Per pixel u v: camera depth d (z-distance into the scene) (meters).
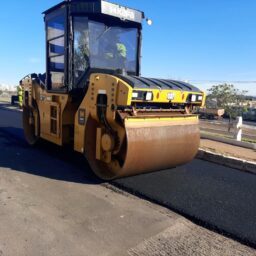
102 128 4.70
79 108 4.98
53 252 2.83
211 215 3.76
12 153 6.40
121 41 5.83
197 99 5.23
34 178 4.85
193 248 3.03
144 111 4.64
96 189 4.48
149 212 3.79
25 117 7.35
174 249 2.99
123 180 4.89
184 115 5.16
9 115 14.11
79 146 4.98
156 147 4.61
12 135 8.52
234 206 4.07
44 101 6.20
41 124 6.39
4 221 3.37
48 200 4.01
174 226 3.47
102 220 3.52
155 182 4.86
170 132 4.83
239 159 5.98
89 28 5.35
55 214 3.61
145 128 4.48
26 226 3.29
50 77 6.00
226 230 3.40
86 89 5.14
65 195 4.20
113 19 5.62
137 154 4.39
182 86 5.03
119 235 3.20
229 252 3.00
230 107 18.52
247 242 3.19
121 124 4.37
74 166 5.60
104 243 3.03
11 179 4.75
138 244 3.05
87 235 3.17
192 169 5.71
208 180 5.11
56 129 5.77
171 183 4.86
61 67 5.61
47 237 3.09
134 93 4.14
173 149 4.90
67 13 5.28
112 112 4.31
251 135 13.82
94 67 5.45
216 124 18.83
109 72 5.68
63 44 5.50
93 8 5.16
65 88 5.42
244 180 5.22
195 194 4.44
